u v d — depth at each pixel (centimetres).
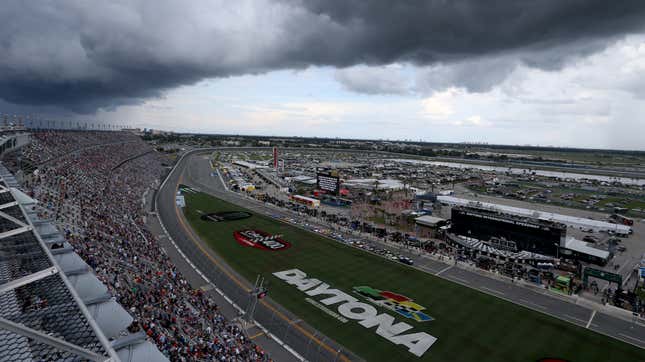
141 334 1162
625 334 4397
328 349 3884
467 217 7894
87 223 5653
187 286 5009
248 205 11675
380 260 6788
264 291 5066
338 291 5366
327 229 8938
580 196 15888
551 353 3981
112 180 10956
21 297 1188
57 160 9531
